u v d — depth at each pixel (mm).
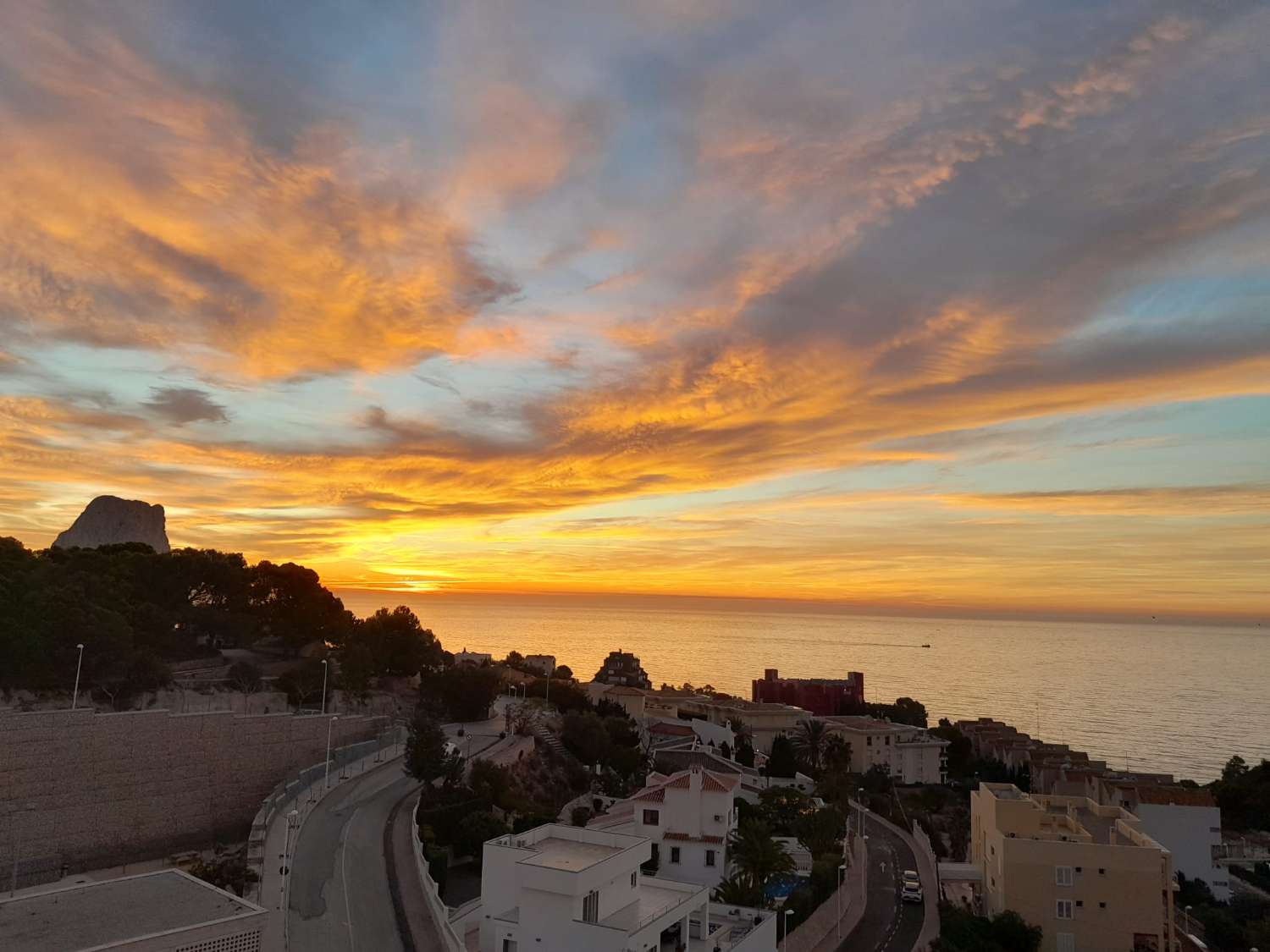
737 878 69062
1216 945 76688
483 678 137750
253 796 88562
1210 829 98875
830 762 139125
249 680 114750
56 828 73250
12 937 33906
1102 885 64625
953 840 104188
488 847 52188
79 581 106062
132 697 95938
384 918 52406
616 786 111625
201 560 129125
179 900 38156
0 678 86438
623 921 50844
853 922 72062
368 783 86312
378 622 147250
